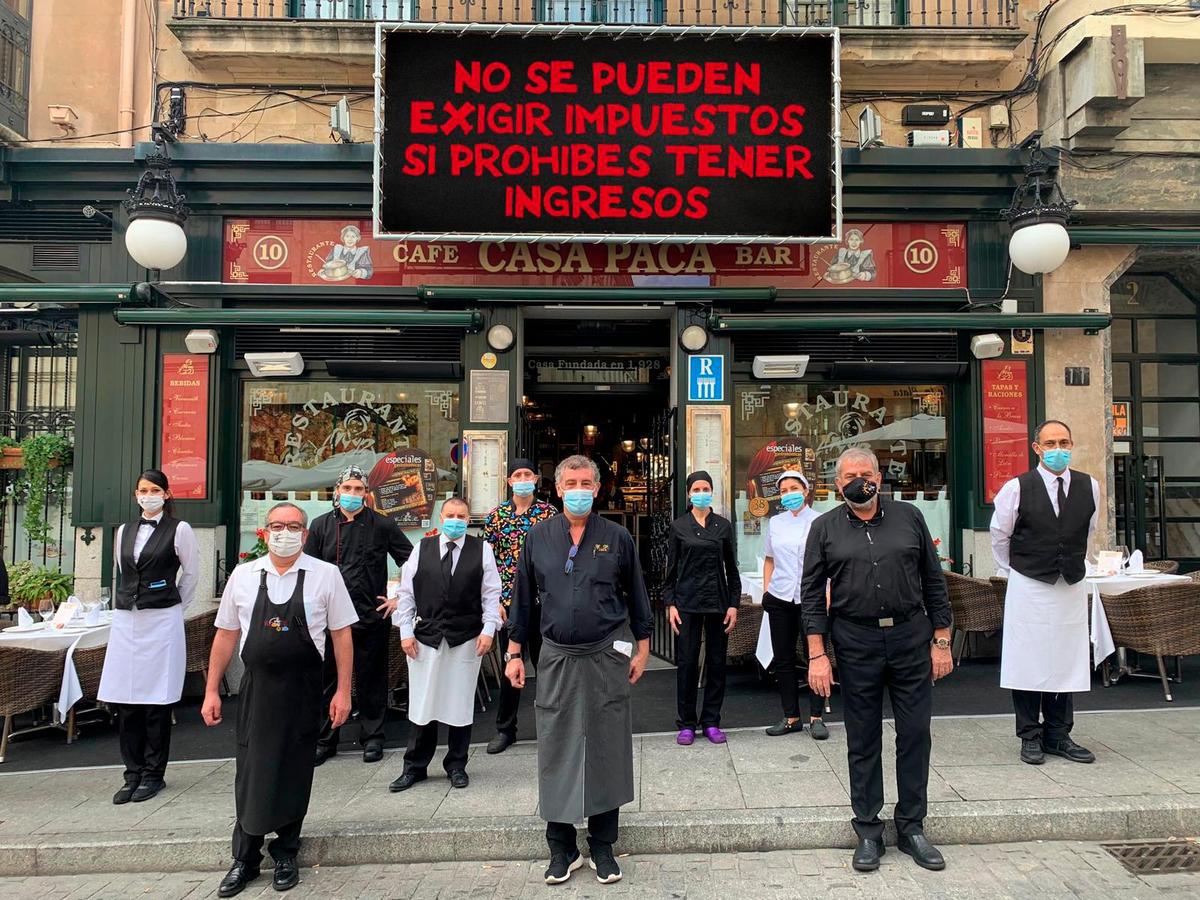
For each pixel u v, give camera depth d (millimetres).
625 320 7938
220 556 6934
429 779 4656
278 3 7293
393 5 7402
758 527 7430
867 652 3676
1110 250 7281
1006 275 7234
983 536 7090
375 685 5105
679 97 6797
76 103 7270
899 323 6906
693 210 6852
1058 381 7199
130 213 6426
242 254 7094
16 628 5723
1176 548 8680
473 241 6926
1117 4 6875
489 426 7074
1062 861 3662
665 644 7586
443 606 4516
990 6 7457
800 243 6941
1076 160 7133
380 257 7141
